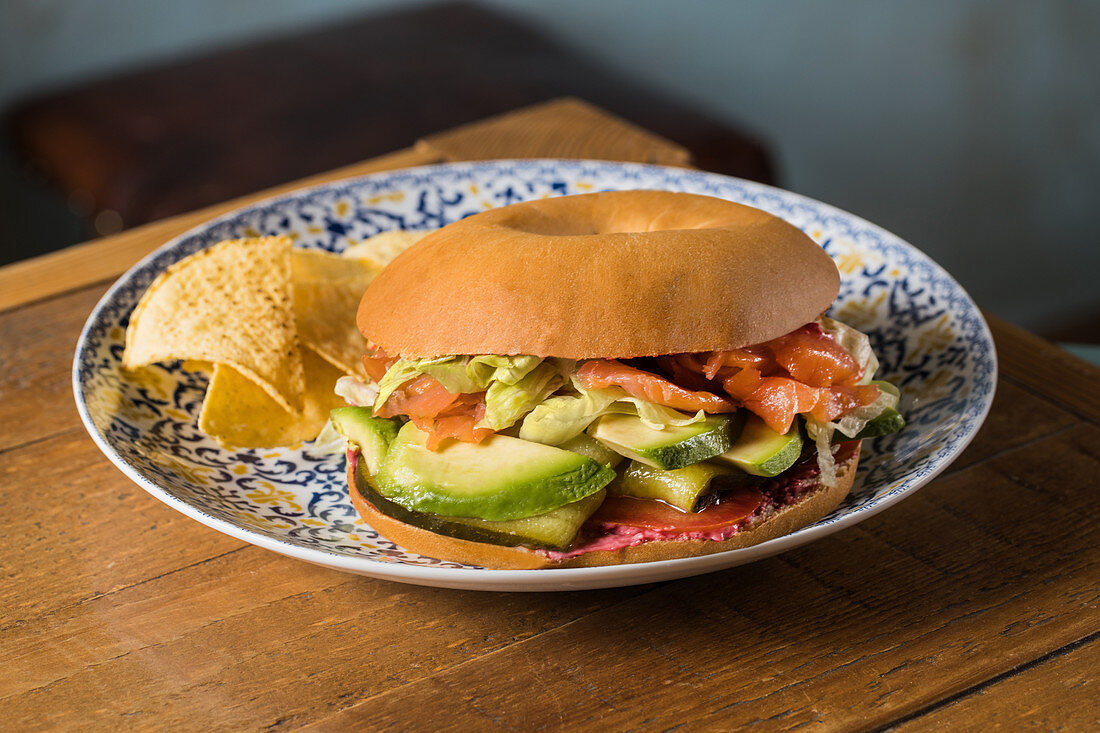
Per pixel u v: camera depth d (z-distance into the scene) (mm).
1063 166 1227
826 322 463
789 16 1312
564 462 426
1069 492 463
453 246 449
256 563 445
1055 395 508
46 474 479
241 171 1016
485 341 429
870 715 396
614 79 1203
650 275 430
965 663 408
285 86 1165
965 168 1278
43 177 1174
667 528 427
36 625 425
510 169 604
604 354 425
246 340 503
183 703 403
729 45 1372
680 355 441
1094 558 439
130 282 534
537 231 469
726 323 430
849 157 1351
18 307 573
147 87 1181
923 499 462
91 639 420
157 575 440
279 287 524
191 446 494
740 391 441
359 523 465
